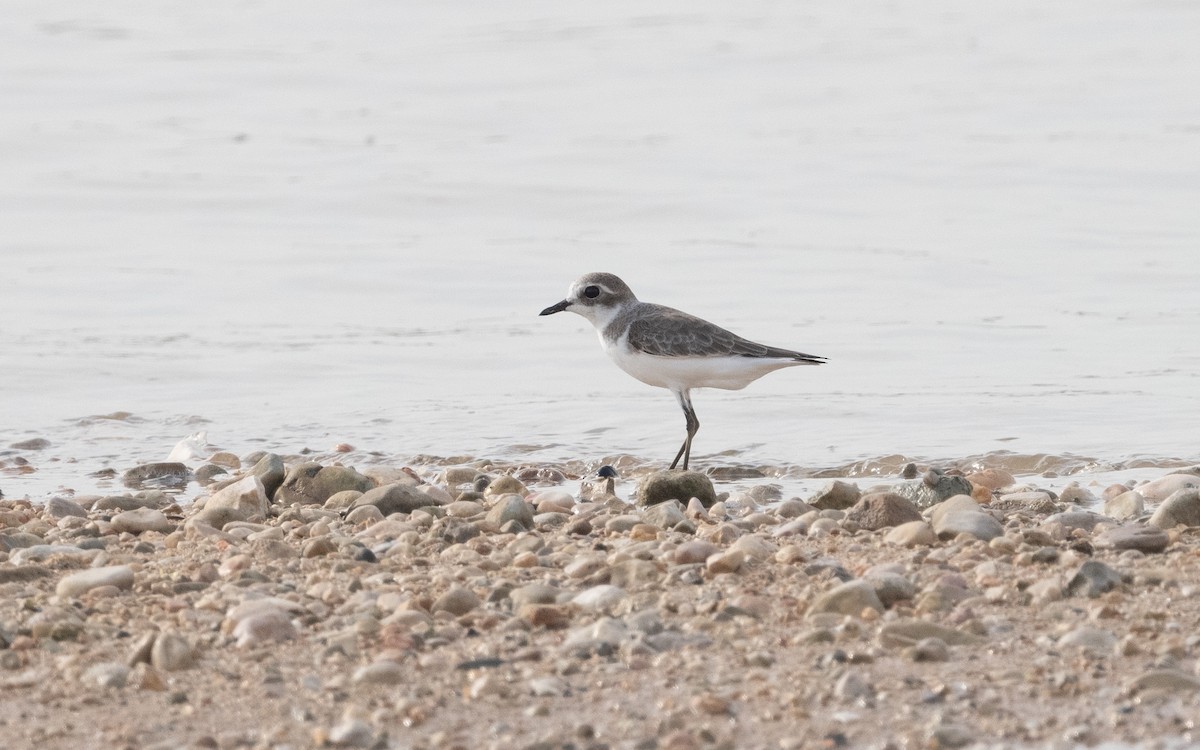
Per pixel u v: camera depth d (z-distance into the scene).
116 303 21.62
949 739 6.27
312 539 9.72
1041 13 52.31
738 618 7.80
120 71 43.16
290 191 30.16
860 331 19.45
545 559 9.12
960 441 14.36
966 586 8.41
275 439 15.10
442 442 14.85
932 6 56.12
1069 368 17.20
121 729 6.46
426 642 7.48
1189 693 6.66
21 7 54.16
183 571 8.92
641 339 12.91
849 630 7.49
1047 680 6.87
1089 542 9.33
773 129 35.84
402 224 27.66
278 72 43.44
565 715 6.59
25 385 17.38
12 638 7.55
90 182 30.72
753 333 19.48
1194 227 25.23
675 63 45.09
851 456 13.97
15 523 10.77
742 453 14.21
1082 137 33.69
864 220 26.89
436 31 51.44
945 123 35.81
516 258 24.77
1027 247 24.27
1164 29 47.66
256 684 6.96
